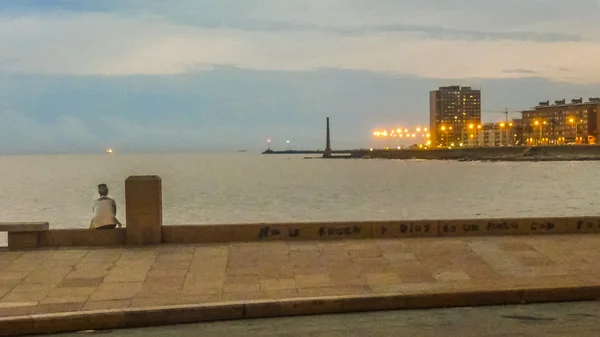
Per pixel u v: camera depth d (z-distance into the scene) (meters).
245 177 124.88
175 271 10.12
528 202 61.00
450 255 11.09
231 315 8.19
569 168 145.50
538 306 8.66
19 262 10.74
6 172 172.38
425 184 93.19
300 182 102.50
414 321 7.91
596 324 7.67
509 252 11.29
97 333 7.62
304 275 9.84
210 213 51.81
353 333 7.38
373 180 107.25
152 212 12.23
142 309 7.97
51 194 78.25
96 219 12.72
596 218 13.09
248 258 10.99
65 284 9.36
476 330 7.45
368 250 11.52
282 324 7.88
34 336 7.58
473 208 55.19
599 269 10.09
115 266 10.46
